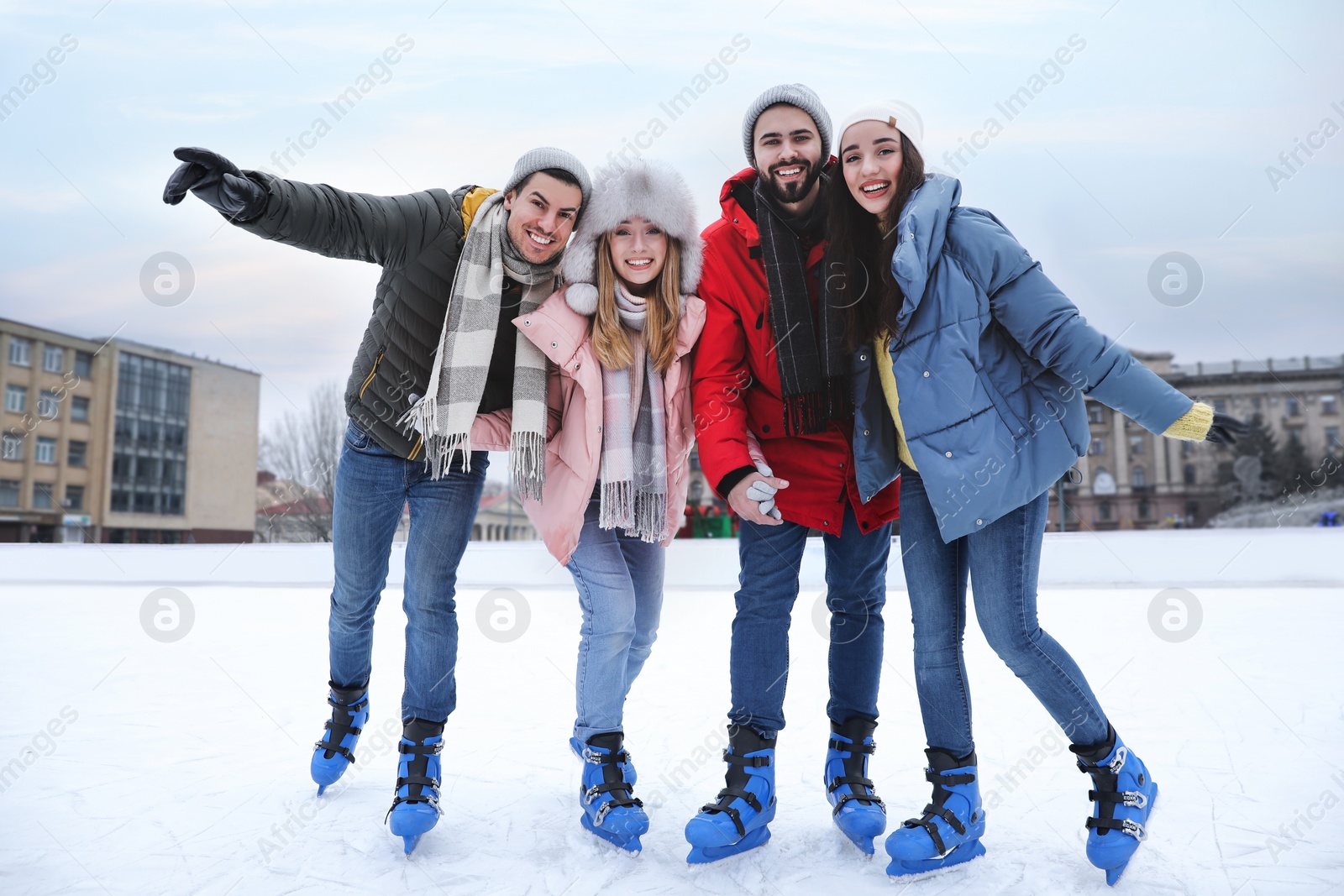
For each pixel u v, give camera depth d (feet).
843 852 5.70
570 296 6.18
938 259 5.51
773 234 6.19
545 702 10.28
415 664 6.14
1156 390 5.29
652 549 6.97
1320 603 17.71
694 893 5.05
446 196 6.57
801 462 6.24
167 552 48.62
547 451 6.55
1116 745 5.37
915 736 8.56
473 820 6.35
